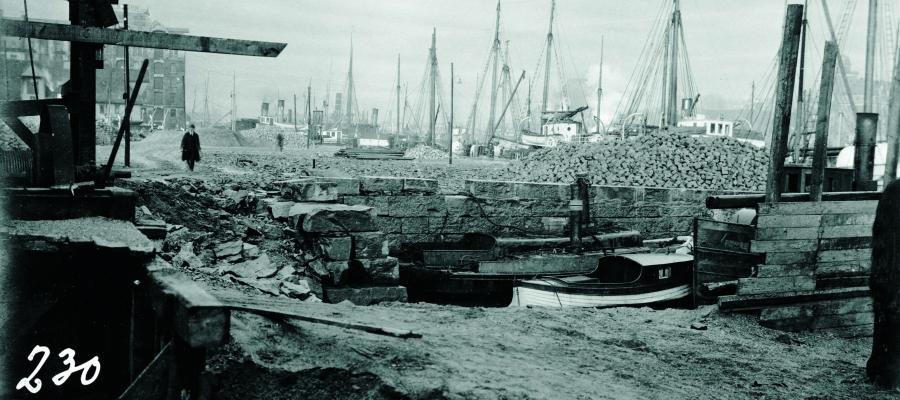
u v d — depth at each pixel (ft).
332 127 401.49
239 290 33.24
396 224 60.90
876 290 27.58
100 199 26.78
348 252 43.45
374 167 140.26
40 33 22.67
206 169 84.79
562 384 21.27
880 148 92.43
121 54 207.92
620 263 54.75
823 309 41.37
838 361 32.76
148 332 22.27
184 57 270.87
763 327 39.27
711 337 34.96
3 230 22.52
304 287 39.68
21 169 27.14
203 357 17.76
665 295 52.03
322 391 18.02
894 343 26.94
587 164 116.37
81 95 29.45
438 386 17.99
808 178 60.90
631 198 72.38
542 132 240.73
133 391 18.52
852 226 41.88
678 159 114.52
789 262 40.70
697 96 203.10
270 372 17.76
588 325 34.91
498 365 22.29
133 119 263.08
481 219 64.44
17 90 28.04
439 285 56.65
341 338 20.94
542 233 67.00
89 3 28.19
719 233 43.47
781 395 24.80
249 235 44.93
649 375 25.41
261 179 69.72
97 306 23.86
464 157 215.31
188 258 36.65
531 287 51.80
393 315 31.14
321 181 54.60
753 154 119.85
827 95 40.19
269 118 403.13
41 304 22.49
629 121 199.52
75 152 29.60
